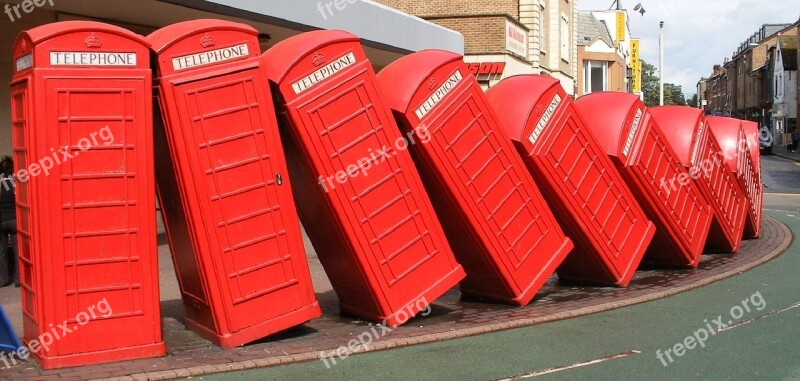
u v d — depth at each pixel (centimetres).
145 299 667
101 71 645
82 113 639
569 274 1081
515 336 777
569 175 958
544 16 3519
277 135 725
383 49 1841
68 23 641
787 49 7894
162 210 774
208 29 692
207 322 738
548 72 3622
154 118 708
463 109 847
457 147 837
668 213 1127
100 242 650
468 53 2742
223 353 683
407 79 818
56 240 633
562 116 954
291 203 736
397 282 795
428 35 2105
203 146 684
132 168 658
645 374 655
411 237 804
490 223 870
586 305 912
